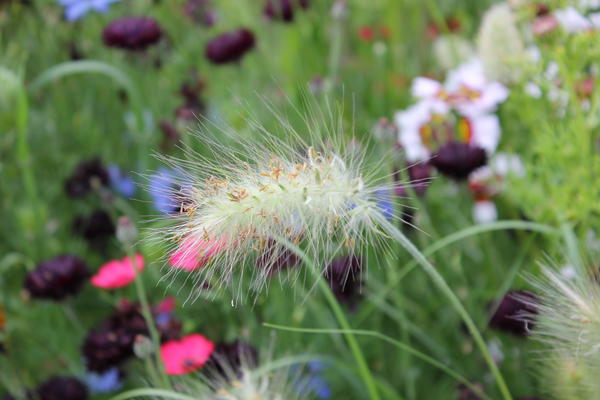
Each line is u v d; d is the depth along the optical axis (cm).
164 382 66
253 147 59
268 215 57
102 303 87
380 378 79
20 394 79
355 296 77
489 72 80
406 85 99
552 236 75
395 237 57
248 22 111
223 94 100
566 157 73
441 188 84
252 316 76
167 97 103
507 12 80
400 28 105
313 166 58
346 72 104
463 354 80
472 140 82
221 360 69
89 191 94
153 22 94
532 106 77
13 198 97
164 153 89
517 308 71
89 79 106
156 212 85
